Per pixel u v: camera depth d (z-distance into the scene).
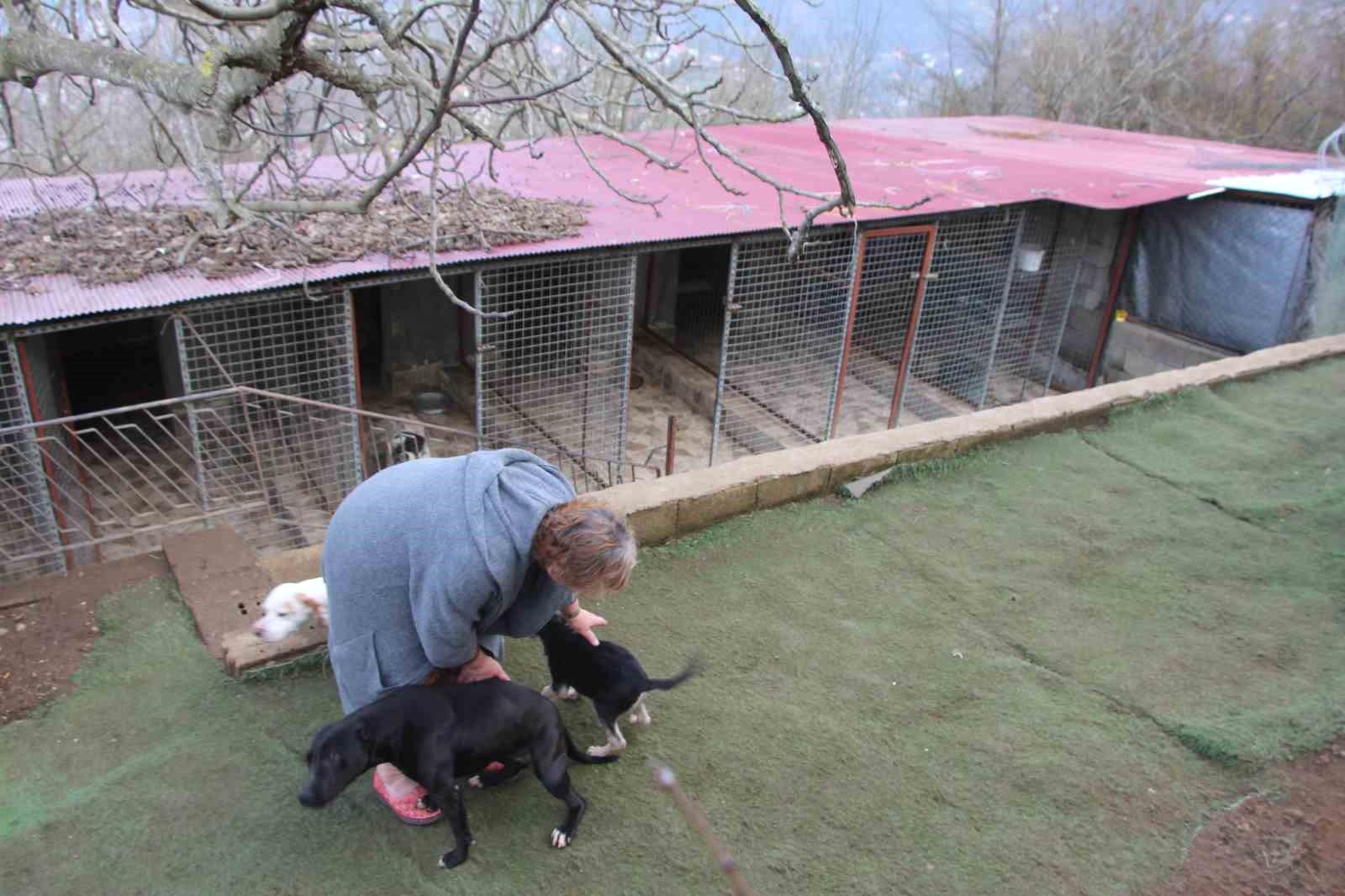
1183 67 22.28
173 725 3.25
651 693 3.53
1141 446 5.93
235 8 4.45
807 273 9.91
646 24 6.66
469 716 2.63
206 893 2.66
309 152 11.50
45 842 2.79
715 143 4.88
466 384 11.45
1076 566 4.55
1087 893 2.80
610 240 7.69
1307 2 21.08
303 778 3.05
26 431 5.96
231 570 4.08
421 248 7.06
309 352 8.62
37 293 5.94
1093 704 3.59
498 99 4.49
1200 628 4.11
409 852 2.83
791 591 4.21
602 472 9.81
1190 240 10.85
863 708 3.52
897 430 5.55
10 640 3.61
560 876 2.78
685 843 2.90
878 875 2.82
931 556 4.55
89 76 5.23
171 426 9.85
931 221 9.35
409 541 2.42
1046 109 23.14
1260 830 3.05
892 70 25.14
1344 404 6.73
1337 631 4.11
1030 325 11.82
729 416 11.13
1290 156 13.72
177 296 6.02
